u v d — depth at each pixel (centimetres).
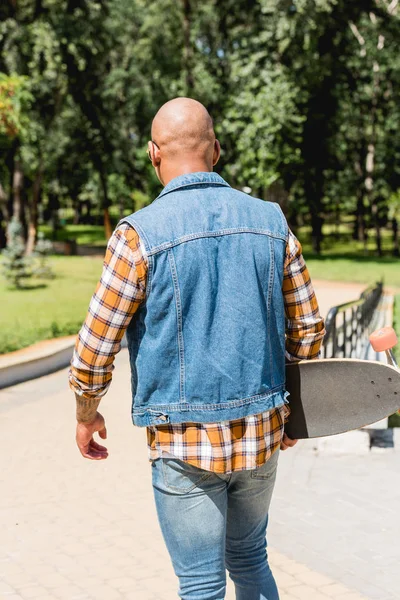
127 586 378
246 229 232
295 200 3941
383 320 1638
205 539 233
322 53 3350
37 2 3161
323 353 674
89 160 4000
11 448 643
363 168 4847
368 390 248
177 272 222
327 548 420
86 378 229
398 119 4381
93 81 3512
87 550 424
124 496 518
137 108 4056
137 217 227
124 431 704
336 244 5881
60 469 581
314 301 248
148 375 227
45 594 369
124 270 222
